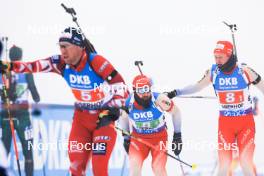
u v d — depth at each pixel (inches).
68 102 783.1
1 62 619.2
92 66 611.2
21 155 767.1
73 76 620.4
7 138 762.2
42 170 768.3
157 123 706.2
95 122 627.5
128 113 709.3
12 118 764.6
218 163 783.7
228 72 711.1
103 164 607.8
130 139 728.3
